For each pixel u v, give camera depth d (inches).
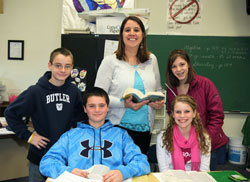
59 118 59.5
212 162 68.0
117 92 64.7
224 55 142.0
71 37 93.4
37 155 60.5
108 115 66.3
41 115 58.4
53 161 48.6
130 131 64.4
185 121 62.4
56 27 139.5
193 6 140.3
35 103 57.7
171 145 63.0
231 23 141.4
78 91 64.9
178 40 141.9
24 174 106.0
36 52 140.4
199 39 141.5
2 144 97.9
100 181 41.6
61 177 42.6
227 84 143.1
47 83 58.7
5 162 99.3
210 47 141.9
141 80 65.0
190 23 141.3
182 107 62.0
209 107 66.8
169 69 70.8
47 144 59.1
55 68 57.1
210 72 143.0
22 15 138.4
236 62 142.3
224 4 140.6
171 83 71.6
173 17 141.2
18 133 59.1
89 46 92.5
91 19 100.8
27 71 140.9
